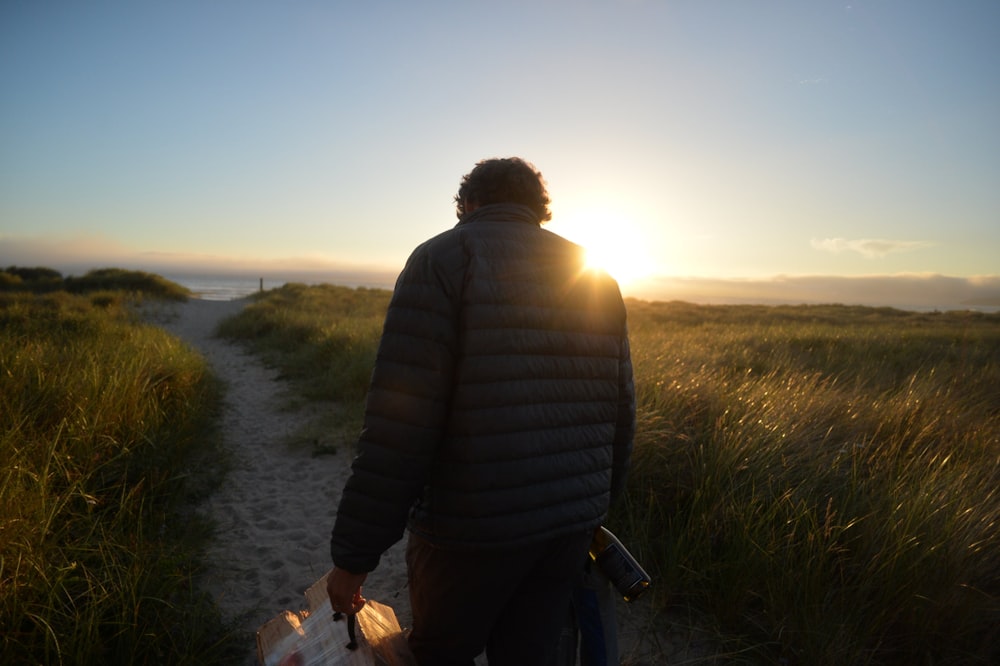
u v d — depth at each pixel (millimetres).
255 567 3084
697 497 3031
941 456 3607
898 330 14938
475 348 1298
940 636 2348
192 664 2139
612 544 1711
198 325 16734
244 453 5031
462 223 1536
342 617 1738
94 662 1987
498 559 1342
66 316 10984
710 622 2561
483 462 1300
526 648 1486
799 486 3064
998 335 13055
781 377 5531
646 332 12539
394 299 1343
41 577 2182
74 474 3174
